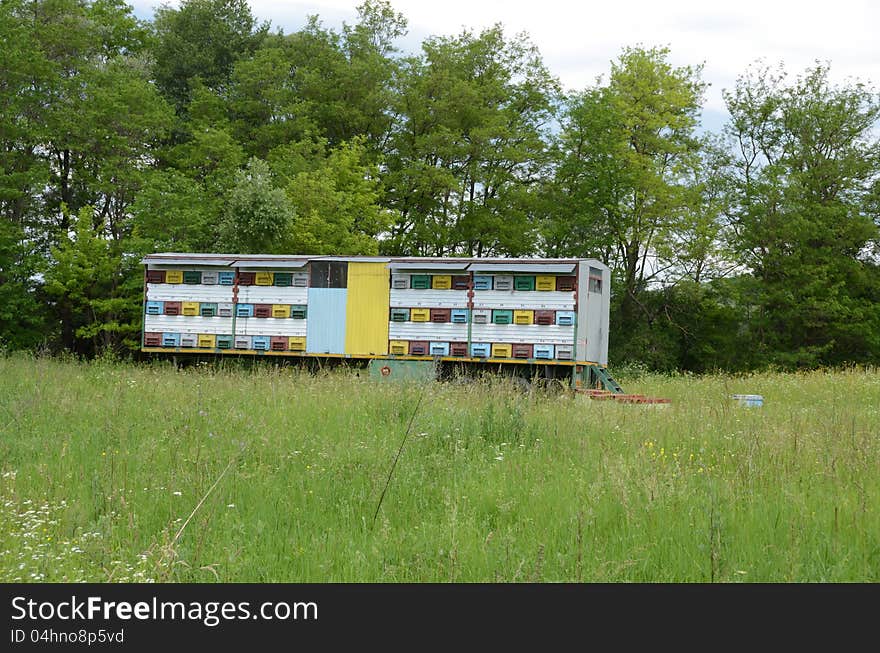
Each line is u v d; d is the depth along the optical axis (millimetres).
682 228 52875
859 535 8617
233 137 54875
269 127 54469
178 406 16656
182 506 10078
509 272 27938
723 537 8609
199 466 11531
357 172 49406
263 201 41531
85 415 16047
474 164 54250
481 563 8242
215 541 8992
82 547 8453
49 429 14609
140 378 21984
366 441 13836
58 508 9633
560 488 10648
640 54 55000
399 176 53875
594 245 52094
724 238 55719
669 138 56281
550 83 57594
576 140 54156
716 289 54312
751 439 13203
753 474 11039
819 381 30500
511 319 27891
